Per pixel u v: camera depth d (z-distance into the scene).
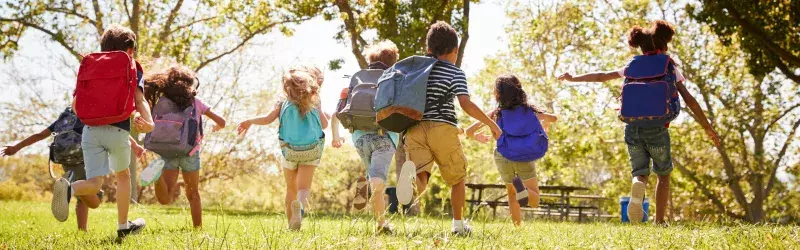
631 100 6.61
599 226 6.86
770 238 4.30
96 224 7.86
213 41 28.58
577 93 28.70
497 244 4.15
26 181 33.50
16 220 8.52
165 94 6.00
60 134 6.07
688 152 31.02
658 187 6.86
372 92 5.88
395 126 5.31
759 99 30.02
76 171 6.18
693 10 19.20
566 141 27.20
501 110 6.80
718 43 28.02
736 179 29.88
